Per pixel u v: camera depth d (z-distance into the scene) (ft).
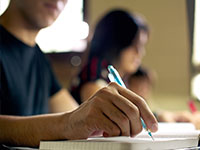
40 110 2.93
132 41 3.54
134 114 1.38
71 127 1.47
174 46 5.38
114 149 1.18
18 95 2.60
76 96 3.48
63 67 6.46
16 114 2.57
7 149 1.51
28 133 1.60
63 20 6.49
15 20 2.71
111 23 3.57
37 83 2.97
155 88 5.46
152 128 1.38
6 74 2.53
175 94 5.29
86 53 4.75
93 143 1.23
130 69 3.67
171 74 5.38
